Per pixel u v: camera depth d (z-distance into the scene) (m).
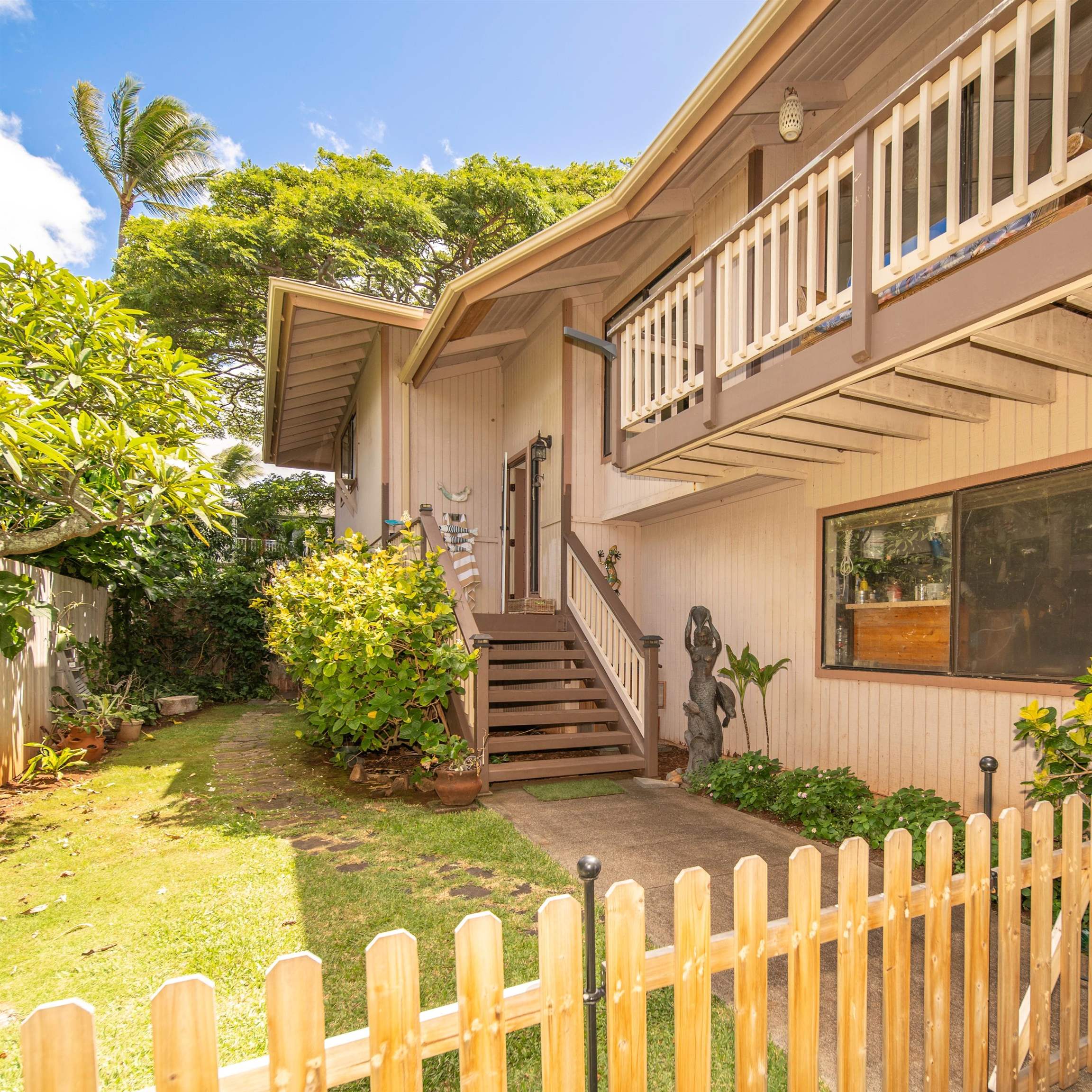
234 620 12.60
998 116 5.03
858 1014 1.88
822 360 3.97
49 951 3.16
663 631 8.83
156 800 5.79
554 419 9.38
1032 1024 2.19
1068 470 4.44
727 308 4.75
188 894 3.78
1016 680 4.68
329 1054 1.25
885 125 3.72
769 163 6.36
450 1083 2.32
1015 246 3.01
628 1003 1.57
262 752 7.86
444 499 10.92
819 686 6.39
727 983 2.95
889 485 5.70
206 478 5.07
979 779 4.93
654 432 5.60
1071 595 4.41
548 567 9.47
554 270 8.35
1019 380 4.29
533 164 22.91
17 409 4.46
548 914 1.49
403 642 6.45
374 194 18.03
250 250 17.50
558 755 7.37
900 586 5.63
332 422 15.91
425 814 5.36
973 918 2.06
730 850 4.56
